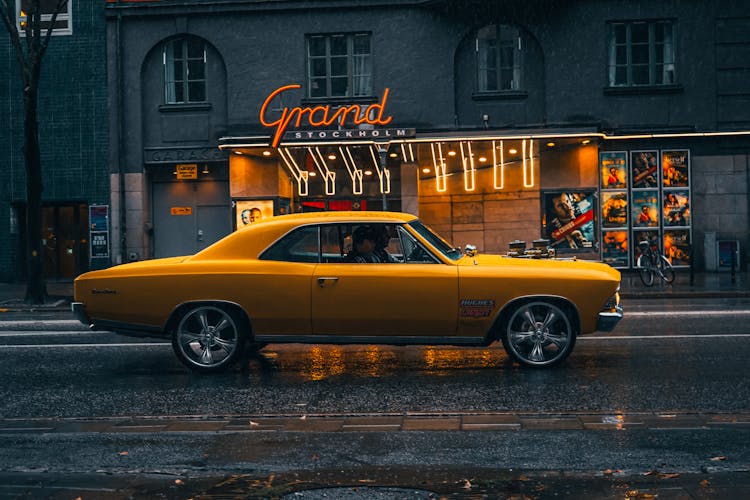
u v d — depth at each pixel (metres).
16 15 25.61
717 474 4.87
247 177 25.33
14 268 26.06
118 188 25.69
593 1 24.81
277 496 4.59
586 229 24.97
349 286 8.88
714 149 24.98
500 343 10.94
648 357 9.57
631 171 25.16
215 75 25.86
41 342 11.88
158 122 25.92
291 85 25.22
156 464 5.43
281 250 9.12
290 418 6.86
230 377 8.92
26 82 18.95
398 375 8.84
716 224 25.05
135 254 25.75
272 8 25.41
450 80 25.09
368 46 25.50
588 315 8.85
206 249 9.30
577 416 6.71
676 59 24.89
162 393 8.15
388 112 25.25
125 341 11.82
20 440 6.16
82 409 7.51
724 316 13.34
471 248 9.48
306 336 9.05
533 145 24.91
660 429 6.13
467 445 5.79
